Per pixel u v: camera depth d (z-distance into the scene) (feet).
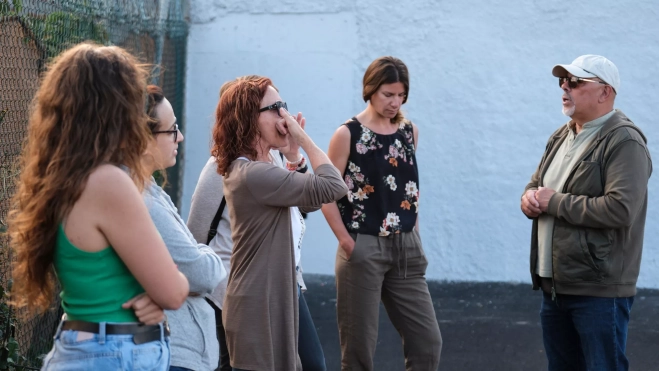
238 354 9.30
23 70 11.78
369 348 12.78
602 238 11.21
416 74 22.70
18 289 6.66
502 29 22.27
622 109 21.98
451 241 22.93
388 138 12.94
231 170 9.60
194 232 10.73
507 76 22.36
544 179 12.34
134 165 6.40
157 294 6.35
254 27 23.24
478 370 15.56
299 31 23.07
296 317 9.50
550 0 22.02
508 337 17.87
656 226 22.13
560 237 11.50
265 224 9.31
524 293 21.81
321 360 10.66
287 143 10.16
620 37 21.84
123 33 16.98
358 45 22.85
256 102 9.64
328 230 23.29
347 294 12.76
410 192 13.04
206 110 23.57
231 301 9.40
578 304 11.44
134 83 6.35
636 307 20.43
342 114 23.04
